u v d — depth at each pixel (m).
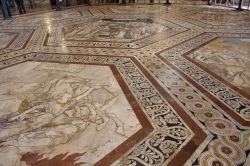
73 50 3.82
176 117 1.91
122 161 1.47
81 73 2.85
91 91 2.37
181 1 9.86
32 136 1.71
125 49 3.79
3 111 2.04
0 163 1.47
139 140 1.65
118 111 2.01
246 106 2.05
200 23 5.64
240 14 6.64
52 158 1.50
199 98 2.20
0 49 4.00
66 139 1.67
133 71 2.87
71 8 8.95
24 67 3.11
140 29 5.18
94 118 1.91
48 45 4.17
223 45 3.84
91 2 10.06
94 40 4.41
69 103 2.15
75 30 5.26
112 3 9.92
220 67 2.92
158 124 1.82
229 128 1.76
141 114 1.96
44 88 2.46
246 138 1.64
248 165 1.41
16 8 8.91
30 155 1.53
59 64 3.19
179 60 3.21
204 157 1.48
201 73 2.76
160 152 1.54
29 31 5.32
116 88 2.43
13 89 2.45
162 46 3.89
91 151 1.55
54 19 6.72
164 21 6.02
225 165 1.41
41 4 10.36
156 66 3.02
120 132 1.73
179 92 2.32
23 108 2.08
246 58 3.21
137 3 9.73
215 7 8.16
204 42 4.05
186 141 1.63
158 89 2.39
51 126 1.82
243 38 4.23
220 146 1.57
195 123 1.83
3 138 1.70
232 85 2.44
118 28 5.34
